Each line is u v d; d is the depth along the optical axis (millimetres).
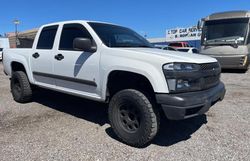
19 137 3936
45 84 5289
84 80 4285
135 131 3586
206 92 3654
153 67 3414
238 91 7438
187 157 3324
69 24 4777
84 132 4168
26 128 4328
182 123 4637
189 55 3908
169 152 3473
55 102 6113
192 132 4207
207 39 12734
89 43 4051
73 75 4473
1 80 10078
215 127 4426
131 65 3592
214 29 12562
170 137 4000
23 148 3557
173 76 3295
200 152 3469
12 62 6129
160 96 3324
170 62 3330
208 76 3729
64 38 4773
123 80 3934
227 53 12039
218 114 5156
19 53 5965
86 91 4363
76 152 3453
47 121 4703
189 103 3285
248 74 11773
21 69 6207
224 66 12242
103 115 5090
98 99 4141
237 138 3932
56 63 4801
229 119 4844
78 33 4539
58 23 5051
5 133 4094
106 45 4078
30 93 5898
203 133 4156
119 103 3725
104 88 3971
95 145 3680
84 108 5602
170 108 3277
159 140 3883
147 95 3506
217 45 12336
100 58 4000
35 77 5547
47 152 3443
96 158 3293
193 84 3449
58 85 4938
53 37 5059
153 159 3271
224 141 3826
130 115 3689
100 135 4051
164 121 4723
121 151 3496
